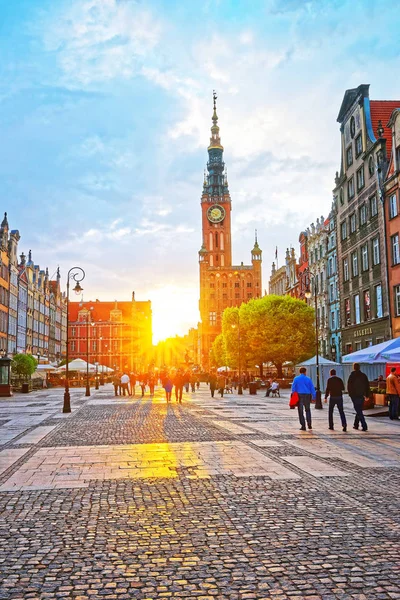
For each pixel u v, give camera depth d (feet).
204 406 93.81
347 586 16.38
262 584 16.57
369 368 104.58
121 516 24.00
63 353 366.63
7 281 214.48
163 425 60.70
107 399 119.55
